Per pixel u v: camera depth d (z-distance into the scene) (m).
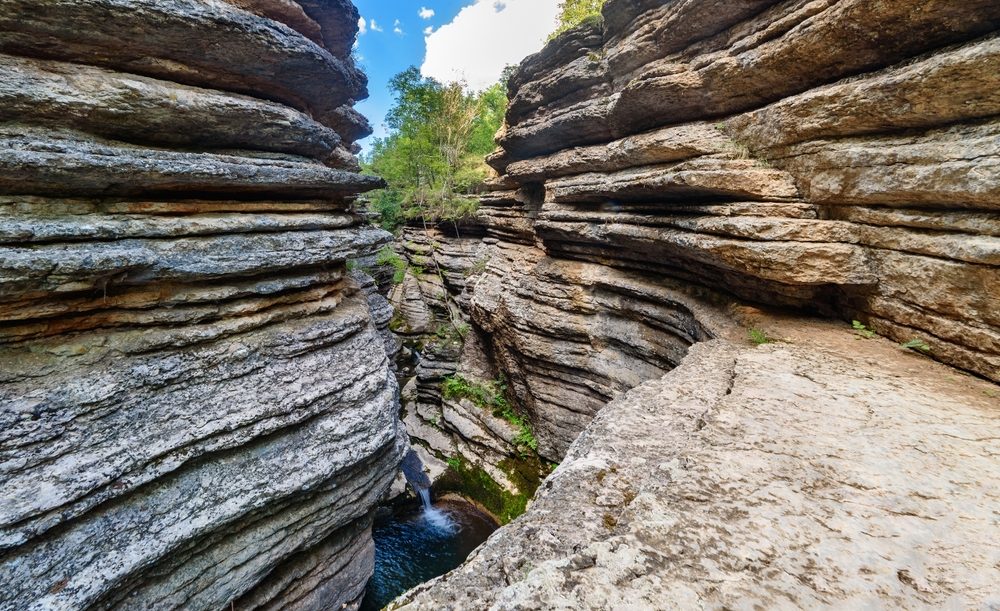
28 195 6.54
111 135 7.72
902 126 7.09
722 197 10.06
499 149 22.88
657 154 11.78
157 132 8.12
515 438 18.80
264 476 7.58
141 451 6.43
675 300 11.95
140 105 7.65
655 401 5.40
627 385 13.78
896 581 2.66
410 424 23.28
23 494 5.46
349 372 9.41
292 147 10.12
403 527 17.34
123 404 6.59
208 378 7.50
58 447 5.90
